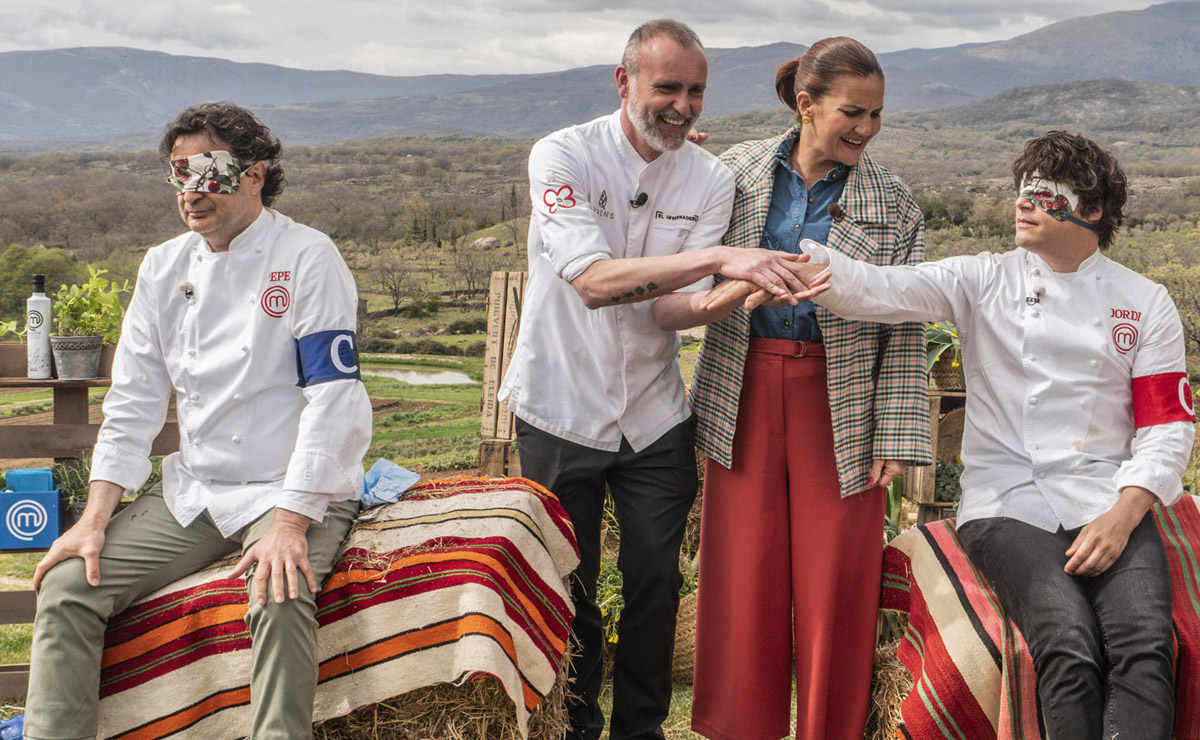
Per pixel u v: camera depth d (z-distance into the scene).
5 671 3.29
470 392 20.94
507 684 2.22
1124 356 2.61
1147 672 2.24
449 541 2.43
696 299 2.59
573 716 2.93
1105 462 2.60
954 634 2.53
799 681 2.85
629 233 2.71
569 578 2.82
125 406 2.58
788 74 2.79
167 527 2.49
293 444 2.57
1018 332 2.66
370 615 2.36
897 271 2.65
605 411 2.70
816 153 2.68
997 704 2.46
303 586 2.29
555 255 2.55
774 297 2.46
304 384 2.56
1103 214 2.59
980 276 2.71
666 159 2.68
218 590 2.39
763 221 2.76
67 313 3.31
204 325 2.56
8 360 3.35
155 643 2.37
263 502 2.49
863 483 2.76
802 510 2.79
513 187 66.75
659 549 2.76
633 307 2.67
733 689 2.88
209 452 2.55
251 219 2.55
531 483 2.72
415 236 44.03
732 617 2.87
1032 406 2.63
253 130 2.51
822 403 2.76
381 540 2.47
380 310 31.27
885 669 2.85
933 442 4.05
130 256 32.06
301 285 2.51
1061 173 2.56
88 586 2.32
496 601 2.32
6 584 5.96
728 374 2.80
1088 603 2.40
